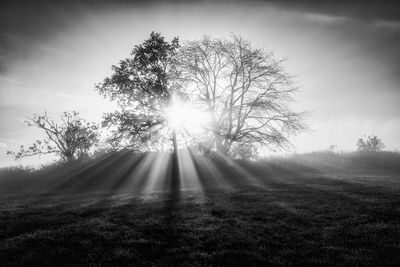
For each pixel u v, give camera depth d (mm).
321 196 18391
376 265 8938
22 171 39594
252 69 39688
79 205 19156
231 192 21375
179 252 10469
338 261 9336
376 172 31766
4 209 19125
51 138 43656
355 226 12562
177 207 17016
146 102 38750
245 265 9305
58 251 10695
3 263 9867
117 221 14414
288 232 12180
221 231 12391
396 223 12594
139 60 37781
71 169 36938
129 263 9578
